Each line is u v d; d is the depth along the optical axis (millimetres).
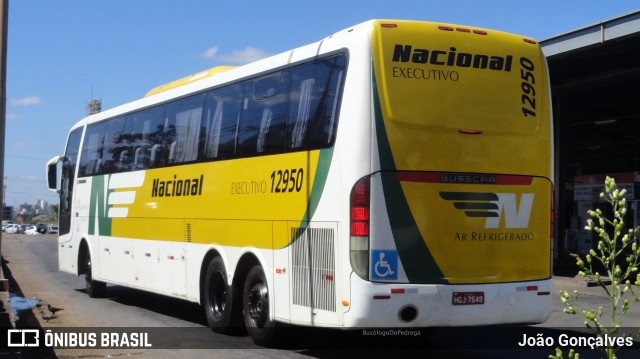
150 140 13125
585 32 16766
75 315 13156
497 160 8320
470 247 8109
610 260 3820
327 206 8172
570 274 20891
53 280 20922
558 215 22938
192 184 11438
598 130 29609
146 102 13453
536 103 8641
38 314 13266
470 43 8359
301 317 8562
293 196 8828
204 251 10945
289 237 8859
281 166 9141
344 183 7930
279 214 9086
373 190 7789
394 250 7793
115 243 14398
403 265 7812
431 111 8070
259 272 9609
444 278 7957
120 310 13875
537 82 8680
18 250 39438
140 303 15023
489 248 8203
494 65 8445
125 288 18156
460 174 8125
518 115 8500
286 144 9078
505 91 8461
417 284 7836
